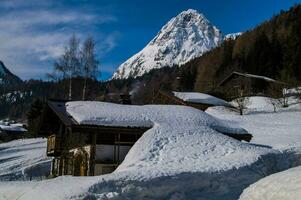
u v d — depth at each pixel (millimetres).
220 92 67062
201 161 17781
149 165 17578
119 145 23703
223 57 102062
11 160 38031
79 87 49094
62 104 26172
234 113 46000
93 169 22953
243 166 15977
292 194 7844
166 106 27141
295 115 41156
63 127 27344
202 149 19781
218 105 51562
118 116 23562
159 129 22078
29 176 32469
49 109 27453
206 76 96062
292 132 31141
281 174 8805
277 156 18297
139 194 13117
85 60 48031
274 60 83000
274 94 54125
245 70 86812
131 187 13109
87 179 14430
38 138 53031
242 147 20328
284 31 96000
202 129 22688
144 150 19609
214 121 25750
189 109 27016
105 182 12961
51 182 14844
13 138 77062
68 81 48844
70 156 25766
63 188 13164
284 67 71312
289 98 53000
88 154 23516
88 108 24500
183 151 19500
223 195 14344
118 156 23531
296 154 19000
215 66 99875
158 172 14461
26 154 40438
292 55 70875
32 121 60031
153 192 13336
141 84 112625
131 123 23172
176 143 20500
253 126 35906
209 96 53688
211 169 15320
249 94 60000
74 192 12352
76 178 15328
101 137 23703
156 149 19750
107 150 23625
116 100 55344
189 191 14062
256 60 85438
